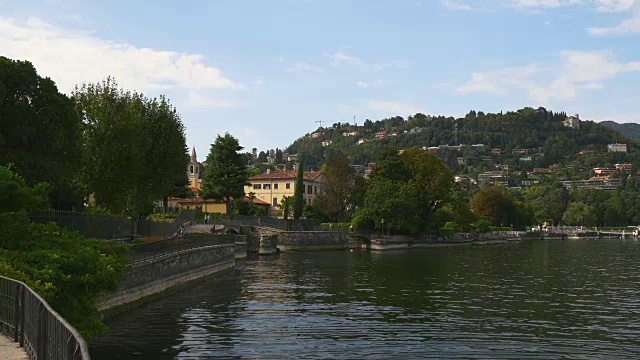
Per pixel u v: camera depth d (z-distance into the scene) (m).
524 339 27.62
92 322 21.53
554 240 190.75
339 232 107.44
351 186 130.75
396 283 50.84
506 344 26.53
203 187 115.00
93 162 54.75
